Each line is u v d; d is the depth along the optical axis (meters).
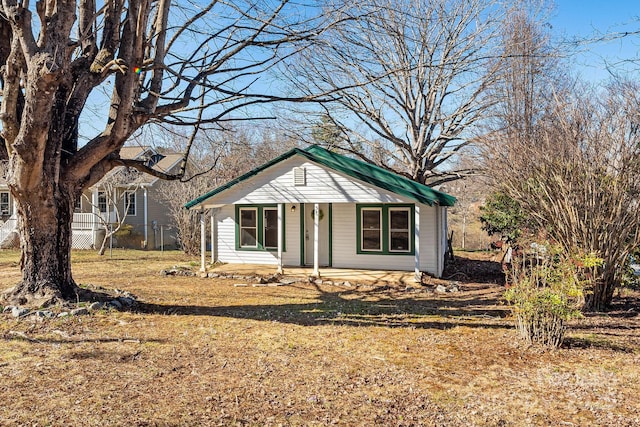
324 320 7.67
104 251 21.06
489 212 14.91
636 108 7.61
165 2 6.95
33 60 5.75
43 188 7.07
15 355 5.28
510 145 9.56
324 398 4.29
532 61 14.75
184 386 4.50
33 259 7.41
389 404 4.18
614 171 7.79
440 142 19.05
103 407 3.96
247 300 9.78
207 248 23.12
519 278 6.75
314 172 13.35
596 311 8.28
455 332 6.86
